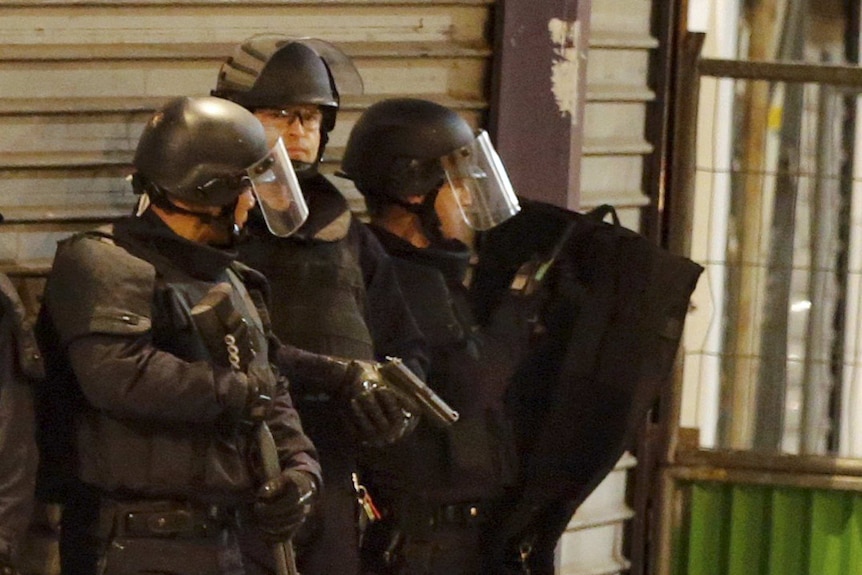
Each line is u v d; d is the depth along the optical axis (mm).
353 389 10539
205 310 9430
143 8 12016
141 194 10406
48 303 9820
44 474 10266
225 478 9758
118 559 9688
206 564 9797
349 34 12898
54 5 11680
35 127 11711
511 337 12023
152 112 12094
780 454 15117
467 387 11703
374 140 11742
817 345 15266
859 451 15328
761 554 15305
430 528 11852
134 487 9664
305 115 11281
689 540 15227
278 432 10250
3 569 9570
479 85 13508
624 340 12789
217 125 9742
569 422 12852
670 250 14820
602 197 14492
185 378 9398
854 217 15141
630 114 14641
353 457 11359
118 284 9445
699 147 14836
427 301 11711
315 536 11062
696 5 14969
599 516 14883
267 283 10531
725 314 15141
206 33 12289
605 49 14367
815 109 14953
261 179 9883
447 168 11609
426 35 13203
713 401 15195
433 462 11773
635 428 12781
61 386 10055
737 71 14641
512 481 12328
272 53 11180
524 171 13609
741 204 15016
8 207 11672
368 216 12984
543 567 13047
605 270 12859
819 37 15570
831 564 15250
